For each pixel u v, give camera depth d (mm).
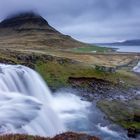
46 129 35094
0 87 44375
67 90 62719
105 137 39562
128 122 45531
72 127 41750
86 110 51031
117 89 69000
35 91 55312
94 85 68438
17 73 52906
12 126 28812
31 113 34406
